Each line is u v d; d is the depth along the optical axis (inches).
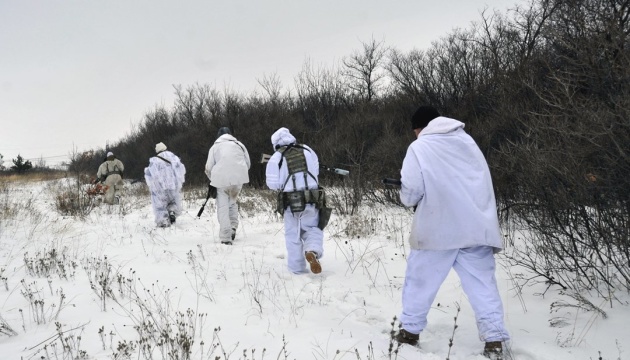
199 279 207.8
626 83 150.5
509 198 246.8
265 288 195.0
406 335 139.9
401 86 770.8
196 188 708.7
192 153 850.1
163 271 222.4
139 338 146.1
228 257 250.2
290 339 144.8
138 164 1103.0
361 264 227.1
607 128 144.6
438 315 161.6
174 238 311.0
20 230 330.3
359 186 397.1
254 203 452.1
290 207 208.2
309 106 909.2
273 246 278.1
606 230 159.5
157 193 356.5
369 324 159.8
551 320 149.6
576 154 157.8
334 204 383.9
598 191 156.8
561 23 193.3
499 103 305.1
